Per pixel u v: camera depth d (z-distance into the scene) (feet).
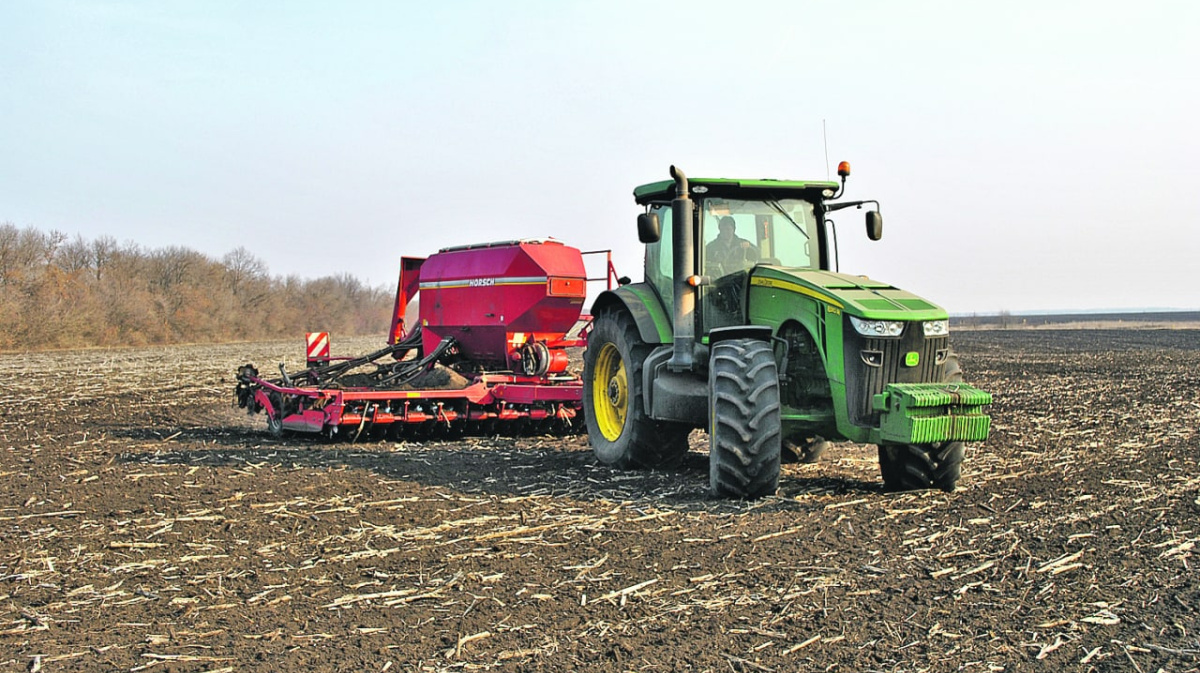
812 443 33.42
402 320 53.72
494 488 28.86
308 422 41.19
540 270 45.03
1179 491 27.50
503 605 17.61
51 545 22.12
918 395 24.47
